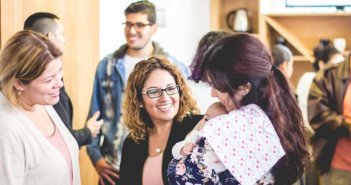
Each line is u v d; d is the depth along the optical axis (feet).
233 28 16.99
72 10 12.00
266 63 5.40
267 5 17.11
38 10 10.97
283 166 5.38
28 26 9.69
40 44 6.71
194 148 5.47
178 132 7.09
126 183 7.34
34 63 6.58
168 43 17.38
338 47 16.08
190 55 17.30
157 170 7.11
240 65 5.29
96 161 11.39
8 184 6.48
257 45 5.43
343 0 16.65
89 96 12.80
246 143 5.28
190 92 7.34
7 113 6.66
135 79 7.23
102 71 11.70
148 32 11.64
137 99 7.27
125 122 7.44
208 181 5.35
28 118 6.86
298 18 17.13
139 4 11.58
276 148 5.32
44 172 6.79
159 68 7.19
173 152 6.21
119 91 11.53
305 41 17.12
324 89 11.57
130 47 11.64
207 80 5.61
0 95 6.81
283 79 5.57
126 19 11.66
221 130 5.29
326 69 11.69
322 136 11.53
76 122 12.30
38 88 6.70
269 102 5.41
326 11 16.88
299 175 5.53
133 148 7.34
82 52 12.42
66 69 11.81
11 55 6.64
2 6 10.11
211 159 5.31
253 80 5.35
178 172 5.49
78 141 9.75
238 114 5.39
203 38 7.73
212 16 17.04
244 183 5.18
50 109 7.36
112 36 16.42
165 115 7.06
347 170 11.44
